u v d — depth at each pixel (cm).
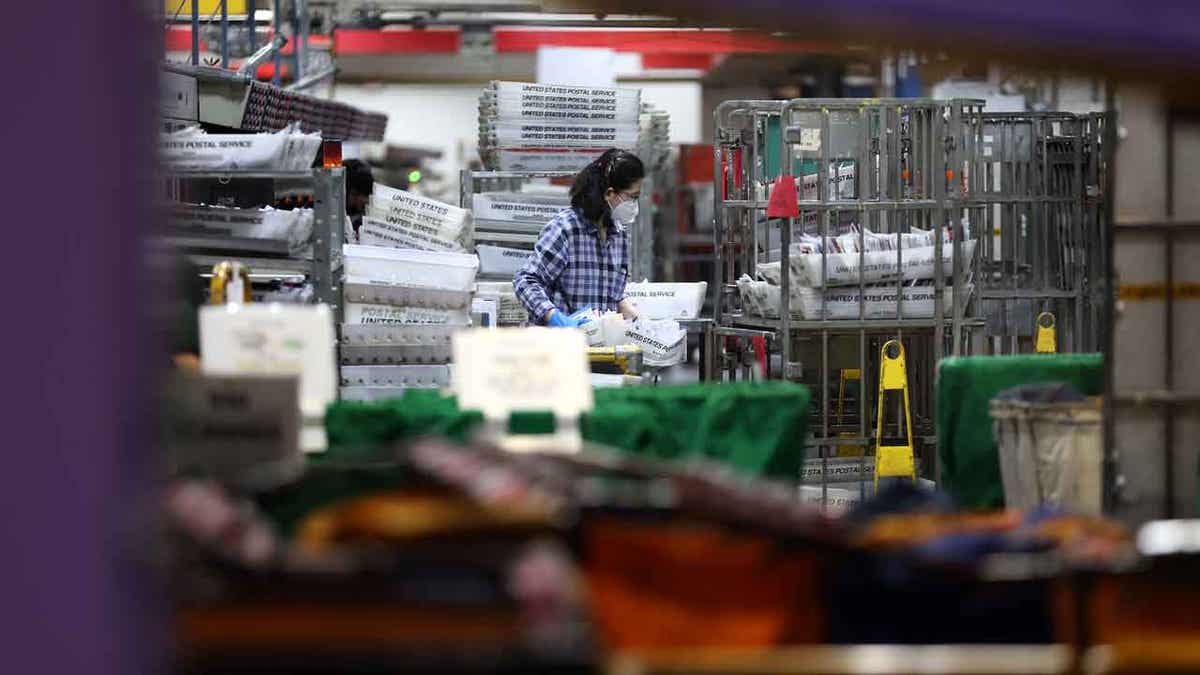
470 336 1039
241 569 617
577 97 2098
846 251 1705
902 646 689
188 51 2447
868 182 1750
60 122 632
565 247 1767
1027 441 1173
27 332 636
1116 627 681
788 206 1655
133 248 650
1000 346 2019
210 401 914
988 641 690
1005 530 783
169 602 622
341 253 1385
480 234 2128
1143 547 692
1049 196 1914
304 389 1024
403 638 610
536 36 4681
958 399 1284
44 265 635
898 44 810
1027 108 2350
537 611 604
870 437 1702
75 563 634
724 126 1869
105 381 639
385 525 661
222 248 1371
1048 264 1959
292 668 614
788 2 764
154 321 664
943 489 1298
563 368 1038
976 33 796
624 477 776
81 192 635
